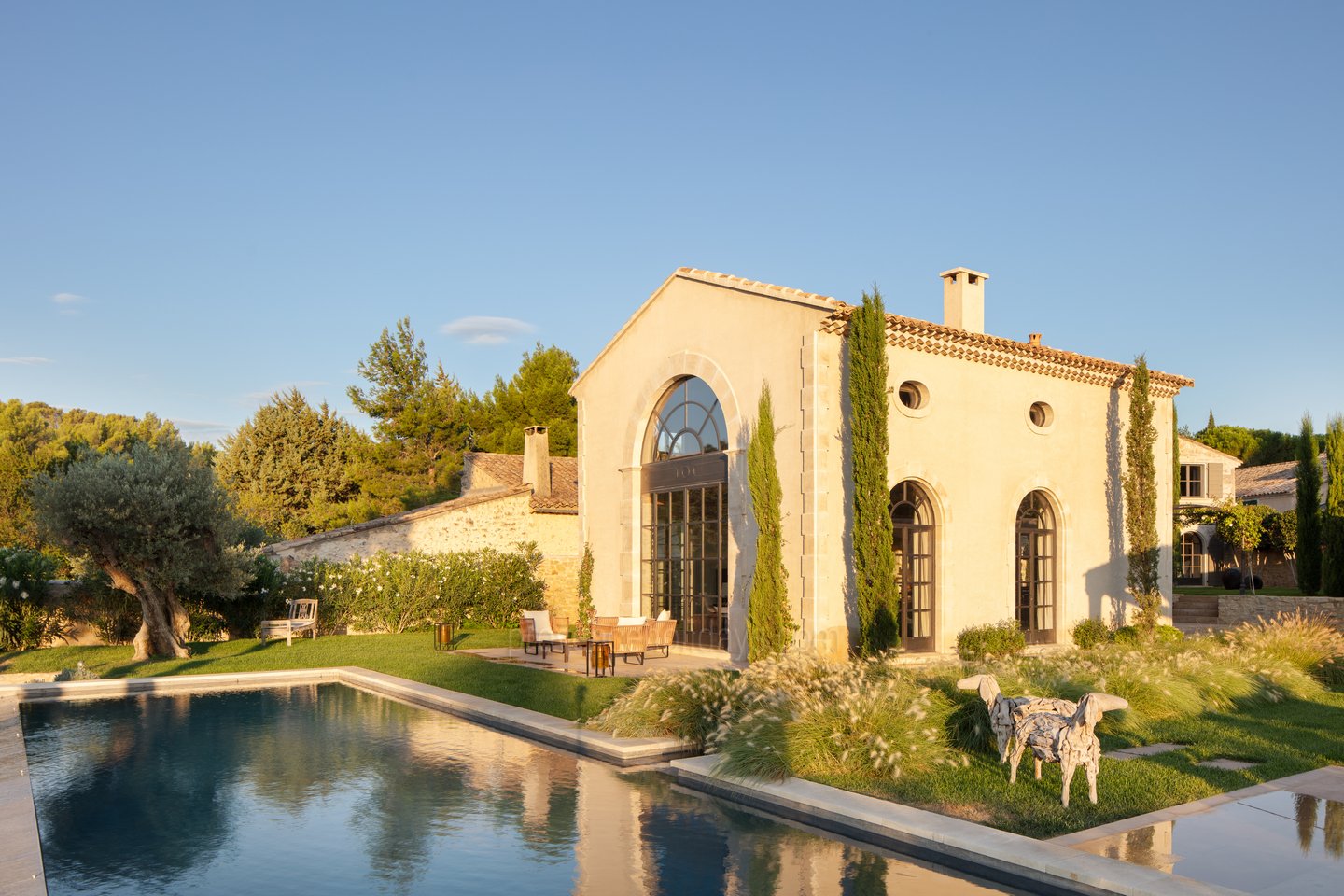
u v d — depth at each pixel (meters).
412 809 8.58
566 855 7.27
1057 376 20.22
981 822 7.73
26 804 8.77
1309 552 25.05
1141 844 7.09
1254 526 31.64
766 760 9.11
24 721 13.11
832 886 6.56
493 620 26.20
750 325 17.97
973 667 12.80
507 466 33.78
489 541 28.38
